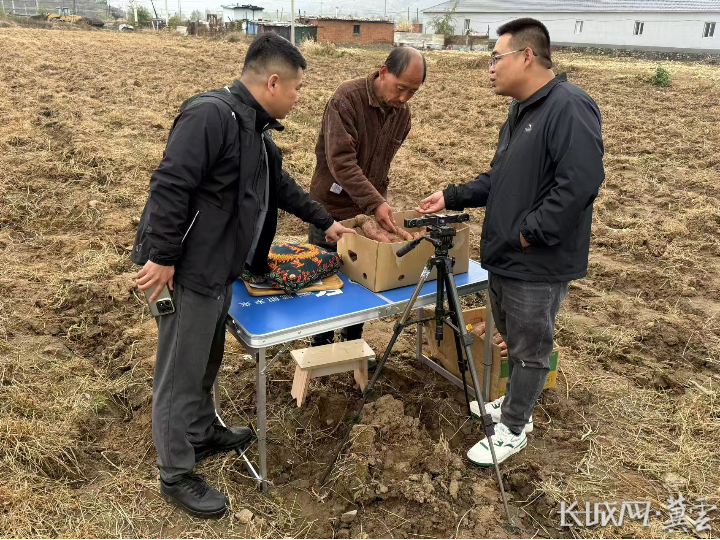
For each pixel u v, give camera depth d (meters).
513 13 47.31
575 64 24.92
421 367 3.86
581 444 3.14
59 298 4.55
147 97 12.42
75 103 11.34
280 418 3.33
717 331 4.36
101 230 6.04
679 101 15.20
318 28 41.44
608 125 11.82
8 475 2.77
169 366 2.48
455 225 3.32
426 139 10.30
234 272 2.51
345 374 3.73
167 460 2.54
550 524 2.63
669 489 2.81
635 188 7.93
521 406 2.90
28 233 5.89
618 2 42.72
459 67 22.95
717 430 3.24
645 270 5.45
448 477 2.82
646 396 3.57
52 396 3.42
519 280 2.71
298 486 2.86
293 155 8.84
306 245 3.32
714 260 5.75
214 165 2.33
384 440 3.03
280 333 2.61
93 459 3.02
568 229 2.50
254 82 2.40
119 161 7.86
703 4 38.50
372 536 2.54
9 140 8.45
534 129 2.57
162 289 2.35
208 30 43.78
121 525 2.57
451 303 2.84
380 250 2.99
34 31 31.94
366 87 3.30
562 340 4.26
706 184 8.08
